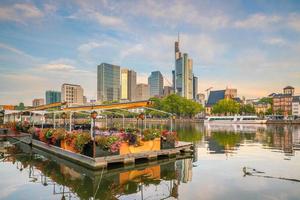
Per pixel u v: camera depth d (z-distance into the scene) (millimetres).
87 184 16281
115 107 24281
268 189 14633
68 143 24062
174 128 82750
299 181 16172
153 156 23016
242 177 17109
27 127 39031
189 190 14594
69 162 22547
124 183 16422
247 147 31703
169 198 13500
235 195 13688
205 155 25719
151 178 17391
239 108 172000
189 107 158750
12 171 19688
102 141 20125
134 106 23500
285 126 95188
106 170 19516
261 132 60688
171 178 17234
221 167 20172
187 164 21453
